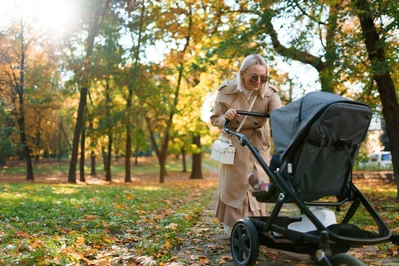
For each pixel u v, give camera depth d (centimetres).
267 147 479
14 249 409
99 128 2239
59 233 523
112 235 546
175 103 2345
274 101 470
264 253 442
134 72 2028
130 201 915
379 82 1004
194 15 1928
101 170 4125
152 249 452
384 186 1495
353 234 340
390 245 478
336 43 989
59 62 2131
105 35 2052
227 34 1303
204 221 669
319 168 351
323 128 332
